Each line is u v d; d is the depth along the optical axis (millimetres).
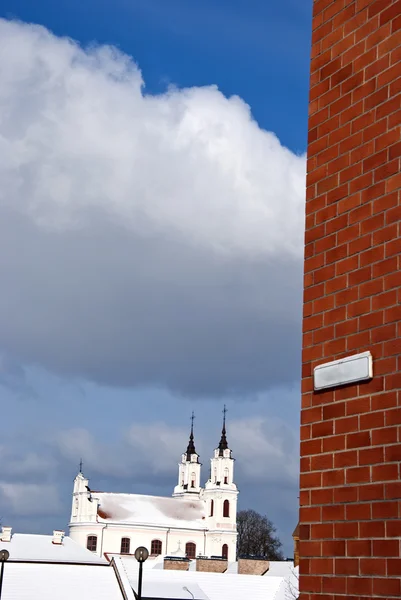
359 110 6812
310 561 6422
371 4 6883
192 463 149250
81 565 50188
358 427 6211
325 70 7320
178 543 128875
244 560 59500
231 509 135000
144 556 24219
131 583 48781
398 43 6512
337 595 6098
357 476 6133
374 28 6809
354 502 6113
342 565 6105
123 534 125375
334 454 6398
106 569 50406
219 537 131750
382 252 6301
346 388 6402
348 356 6430
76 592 47250
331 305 6727
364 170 6637
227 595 49625
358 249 6547
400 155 6285
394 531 5727
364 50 6879
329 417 6520
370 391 6160
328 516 6332
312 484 6559
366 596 5852
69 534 126750
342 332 6559
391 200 6301
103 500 129500
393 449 5859
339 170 6918
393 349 6031
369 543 5910
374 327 6250
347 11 7172
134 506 131000
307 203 7227
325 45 7387
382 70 6633
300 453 6754
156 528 127375
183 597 47625
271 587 51375
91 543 123562
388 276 6199
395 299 6098
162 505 133875
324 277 6859
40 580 47656
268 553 142125
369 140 6645
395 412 5902
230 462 137250
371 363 6184
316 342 6816
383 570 5754
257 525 144125
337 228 6816
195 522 132875
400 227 6172
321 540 6352
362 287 6441
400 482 5750
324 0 7516
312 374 6785
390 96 6496
